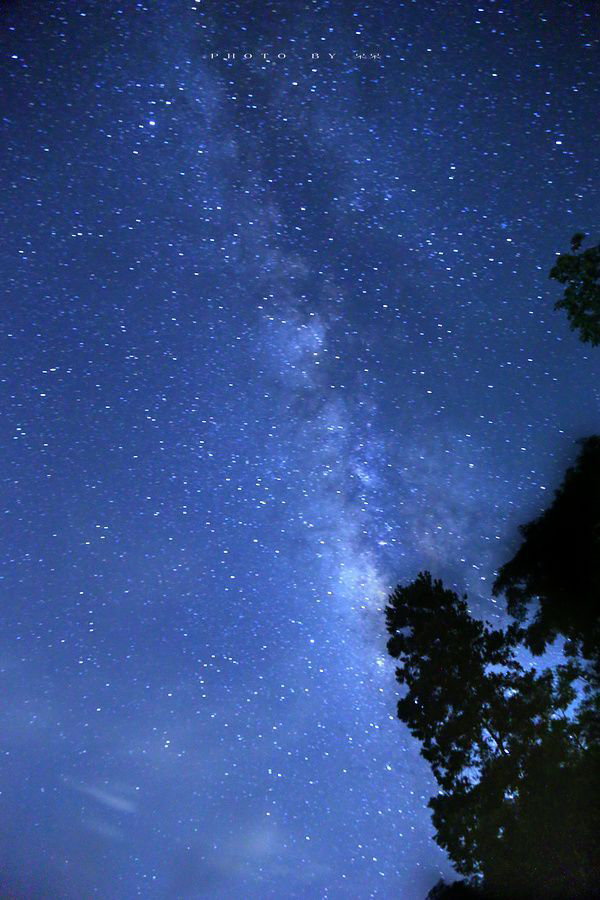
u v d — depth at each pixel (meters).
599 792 11.27
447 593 13.69
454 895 12.01
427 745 12.89
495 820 11.79
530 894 11.21
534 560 13.40
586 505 13.13
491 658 13.10
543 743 12.06
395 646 13.58
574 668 12.50
